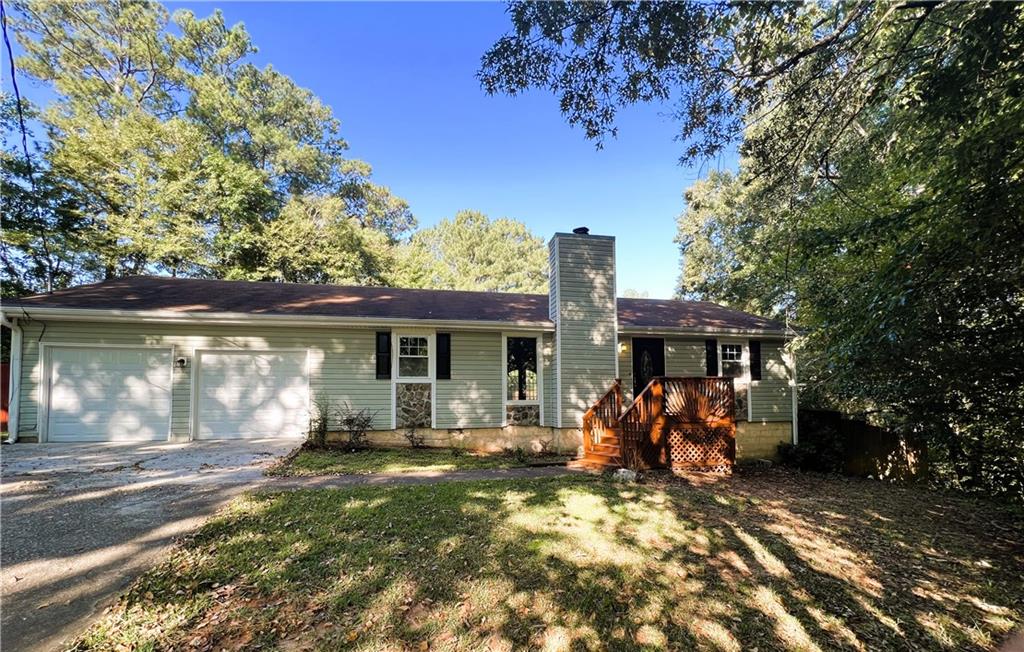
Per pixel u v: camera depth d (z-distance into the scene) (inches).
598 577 149.7
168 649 105.4
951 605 152.6
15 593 126.8
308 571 142.9
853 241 240.7
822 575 167.2
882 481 369.4
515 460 358.9
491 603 130.4
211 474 261.6
